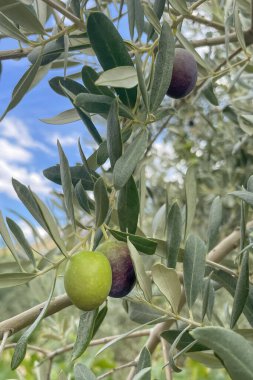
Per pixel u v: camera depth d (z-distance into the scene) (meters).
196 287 0.20
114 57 0.18
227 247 0.34
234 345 0.13
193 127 0.66
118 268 0.19
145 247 0.20
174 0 0.24
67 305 0.26
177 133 0.66
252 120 0.32
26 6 0.20
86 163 0.21
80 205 0.21
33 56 0.23
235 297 0.19
